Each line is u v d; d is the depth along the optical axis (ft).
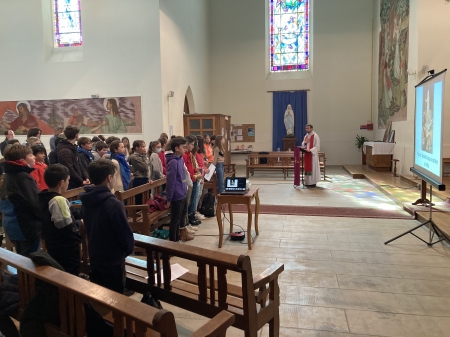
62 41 31.63
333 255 13.35
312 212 20.10
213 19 47.80
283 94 46.93
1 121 31.50
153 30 29.14
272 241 15.07
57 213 7.75
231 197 14.03
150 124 29.78
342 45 45.11
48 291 6.07
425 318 8.91
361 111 45.27
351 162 45.93
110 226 7.17
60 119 30.81
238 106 48.08
